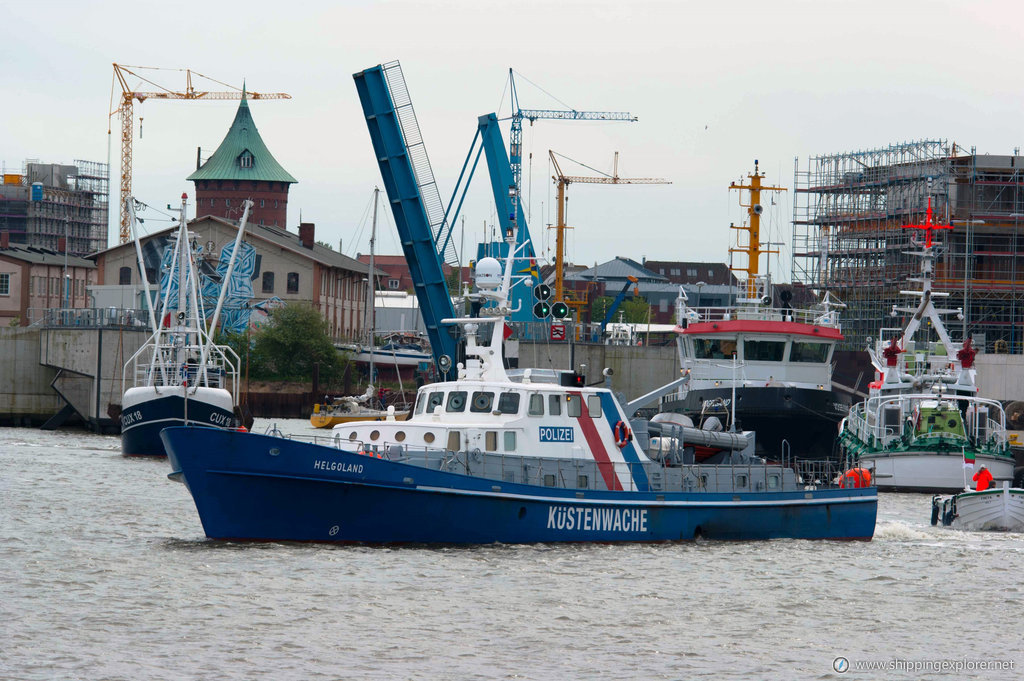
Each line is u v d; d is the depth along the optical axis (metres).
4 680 82.69
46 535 138.62
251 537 124.56
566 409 133.75
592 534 131.75
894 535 154.75
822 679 88.56
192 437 121.56
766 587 117.12
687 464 143.00
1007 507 159.62
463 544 126.69
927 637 101.25
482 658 90.62
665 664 90.75
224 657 89.19
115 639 93.19
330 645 92.81
